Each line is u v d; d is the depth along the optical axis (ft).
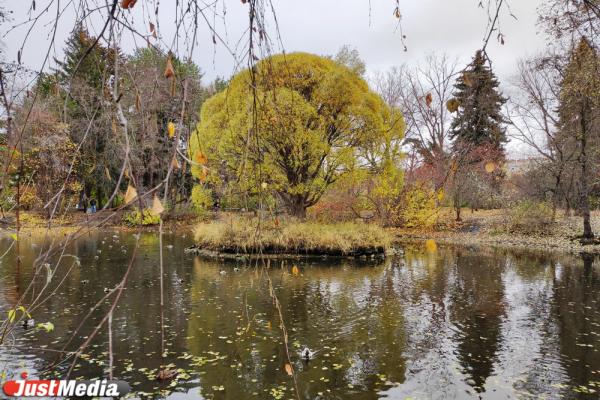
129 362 14.24
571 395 12.47
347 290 25.36
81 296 22.88
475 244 53.26
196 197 39.70
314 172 40.57
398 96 75.87
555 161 54.54
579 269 34.12
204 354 15.07
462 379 13.46
